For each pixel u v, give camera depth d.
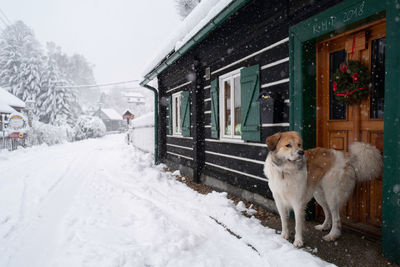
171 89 8.42
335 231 2.77
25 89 32.56
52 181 6.76
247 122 4.32
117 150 15.34
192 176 6.66
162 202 4.56
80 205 4.55
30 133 17.75
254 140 4.14
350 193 2.77
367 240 2.72
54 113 32.56
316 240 2.81
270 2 3.72
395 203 2.19
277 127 3.70
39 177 7.31
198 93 6.12
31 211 4.38
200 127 6.15
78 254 2.73
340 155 2.75
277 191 2.81
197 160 6.14
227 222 3.47
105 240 3.07
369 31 2.64
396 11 2.07
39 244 3.11
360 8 2.40
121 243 2.98
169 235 3.10
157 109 9.53
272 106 3.56
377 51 2.66
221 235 3.17
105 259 2.58
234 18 4.64
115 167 8.66
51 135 20.11
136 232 3.33
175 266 2.48
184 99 6.88
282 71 3.59
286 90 3.52
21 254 2.87
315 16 2.89
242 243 2.91
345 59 3.01
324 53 3.17
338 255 2.48
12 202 4.95
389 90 2.18
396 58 2.10
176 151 8.06
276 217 3.63
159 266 2.47
